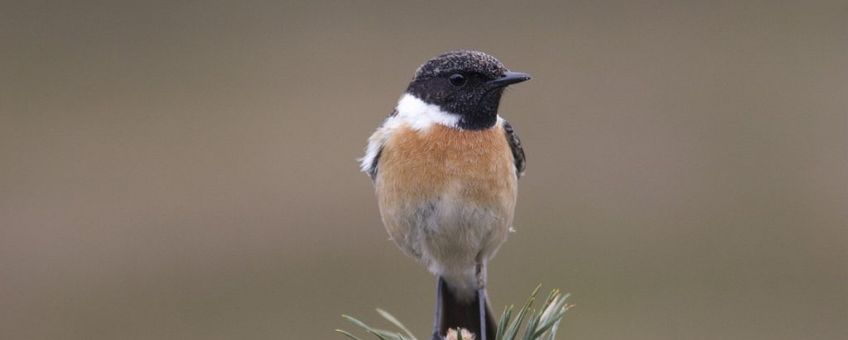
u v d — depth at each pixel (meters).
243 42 17.31
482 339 8.03
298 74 16.53
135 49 17.50
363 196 14.39
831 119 15.13
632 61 16.47
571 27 17.19
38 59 17.39
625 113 15.54
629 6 17.67
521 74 7.90
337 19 17.64
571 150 14.78
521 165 8.39
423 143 7.82
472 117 7.91
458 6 17.66
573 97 15.67
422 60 16.56
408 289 13.22
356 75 16.33
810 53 16.56
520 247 13.41
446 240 7.91
